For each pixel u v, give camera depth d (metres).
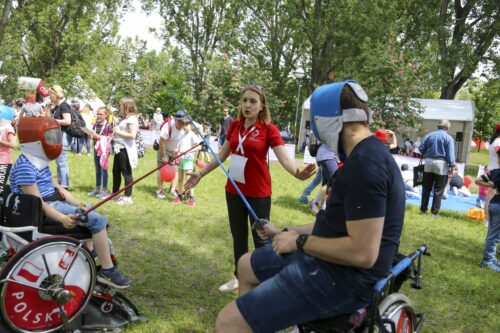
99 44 26.67
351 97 1.94
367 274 1.89
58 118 7.01
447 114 18.27
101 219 2.96
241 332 2.01
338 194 1.87
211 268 4.43
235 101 20.36
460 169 12.83
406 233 6.64
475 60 20.69
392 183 1.84
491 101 25.05
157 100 25.28
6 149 5.47
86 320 3.03
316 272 1.93
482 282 4.63
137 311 3.23
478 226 7.56
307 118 20.00
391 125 16.69
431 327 3.59
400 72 16.41
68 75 22.41
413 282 2.47
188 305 3.54
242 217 3.60
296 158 17.64
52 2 25.39
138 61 25.23
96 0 26.92
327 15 23.78
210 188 8.91
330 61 24.06
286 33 27.09
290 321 2.00
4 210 2.78
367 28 21.25
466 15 21.91
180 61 29.67
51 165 10.16
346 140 1.97
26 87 20.67
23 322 2.55
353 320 1.98
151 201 7.22
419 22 23.00
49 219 2.91
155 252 4.79
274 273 2.37
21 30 23.00
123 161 6.80
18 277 2.49
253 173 3.47
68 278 2.67
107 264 2.98
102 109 7.35
